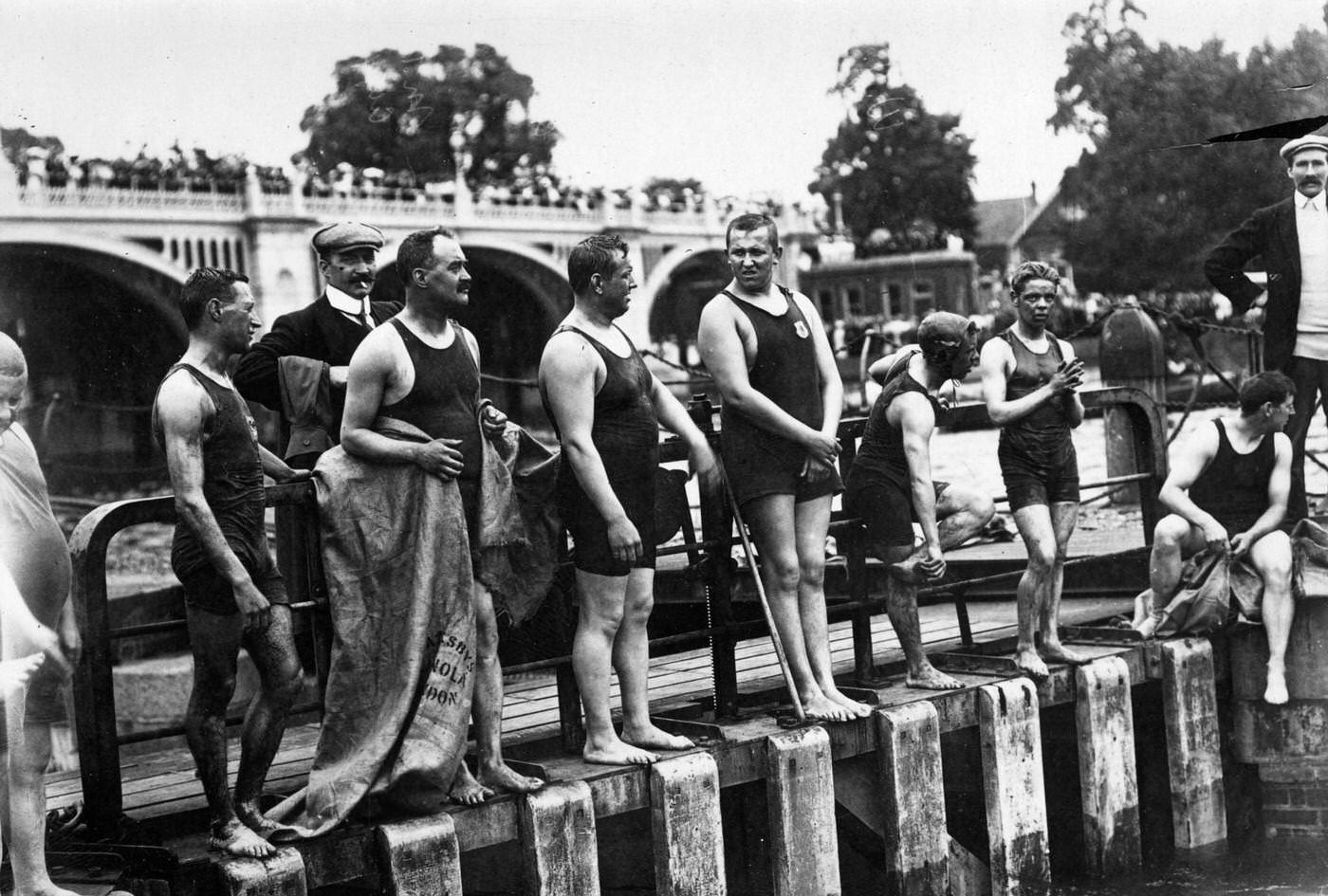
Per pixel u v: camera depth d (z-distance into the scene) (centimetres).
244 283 447
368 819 466
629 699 545
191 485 430
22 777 398
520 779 492
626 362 527
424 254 477
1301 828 732
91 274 3428
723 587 597
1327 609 728
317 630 492
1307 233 816
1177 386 2373
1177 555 724
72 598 454
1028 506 657
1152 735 745
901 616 641
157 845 456
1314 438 1455
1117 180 3331
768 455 574
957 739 703
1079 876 693
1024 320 667
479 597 491
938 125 4294
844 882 666
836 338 4719
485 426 498
